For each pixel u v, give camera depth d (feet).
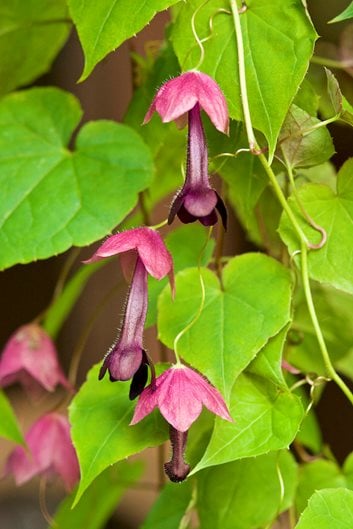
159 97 1.59
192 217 1.58
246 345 1.66
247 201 1.80
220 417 1.66
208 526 1.88
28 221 1.85
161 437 1.68
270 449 1.64
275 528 2.08
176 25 1.69
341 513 1.62
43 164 1.90
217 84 1.62
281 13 1.63
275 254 1.96
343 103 1.66
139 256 1.61
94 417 1.71
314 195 1.71
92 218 1.84
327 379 1.73
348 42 2.05
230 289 1.72
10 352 2.09
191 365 1.67
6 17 2.03
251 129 1.64
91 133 1.92
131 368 1.58
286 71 1.62
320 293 2.02
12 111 1.96
